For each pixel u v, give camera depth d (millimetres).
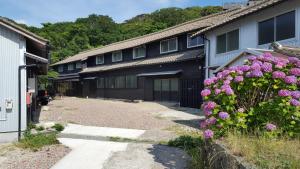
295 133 5367
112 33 62344
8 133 9305
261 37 13992
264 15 13734
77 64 40719
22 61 9609
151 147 8500
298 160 4172
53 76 33562
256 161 4254
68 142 9211
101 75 34531
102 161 7082
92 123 12914
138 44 28156
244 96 5883
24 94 9648
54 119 13953
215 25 16531
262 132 5340
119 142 9258
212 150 5383
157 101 25531
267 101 5695
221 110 5711
